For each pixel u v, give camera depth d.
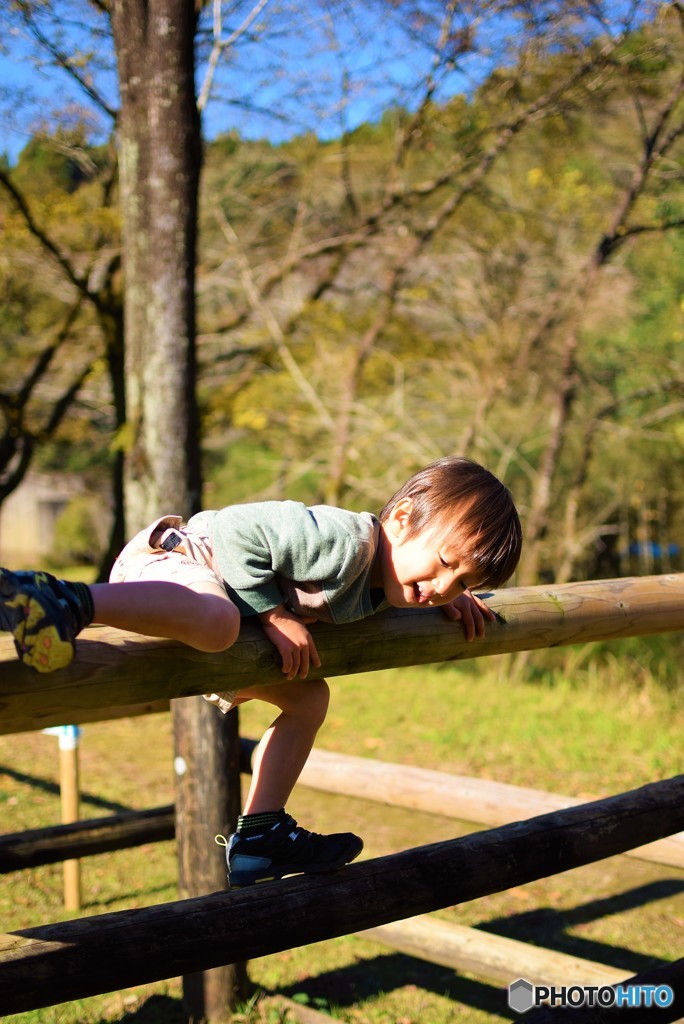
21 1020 3.75
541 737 7.93
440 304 12.78
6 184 10.29
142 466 3.71
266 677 1.92
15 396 12.93
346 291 12.95
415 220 12.42
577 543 12.07
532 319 12.48
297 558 1.90
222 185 12.55
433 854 2.24
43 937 1.85
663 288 12.55
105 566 12.90
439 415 12.66
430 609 2.23
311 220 13.03
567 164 12.36
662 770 6.97
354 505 12.73
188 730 3.67
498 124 10.28
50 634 1.50
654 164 10.73
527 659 10.71
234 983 3.78
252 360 12.99
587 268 10.90
